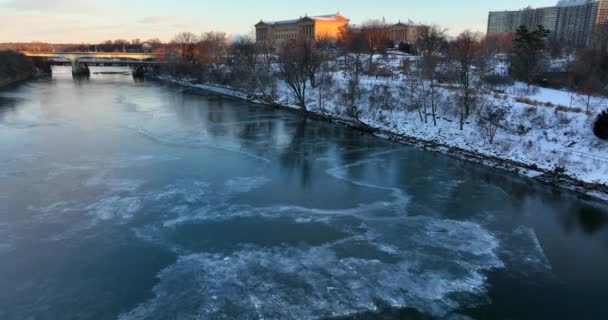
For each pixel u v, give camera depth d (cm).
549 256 2253
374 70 7812
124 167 3581
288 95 7631
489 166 3769
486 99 4834
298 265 2117
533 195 3105
